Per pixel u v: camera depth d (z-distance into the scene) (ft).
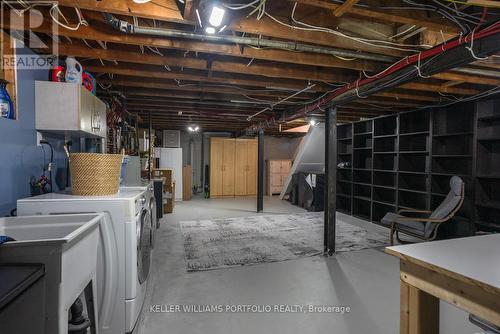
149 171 17.51
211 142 28.58
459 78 9.14
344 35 6.38
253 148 29.96
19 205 5.54
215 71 9.39
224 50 7.35
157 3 5.48
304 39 6.45
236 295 8.18
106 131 10.60
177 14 5.58
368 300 7.90
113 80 10.18
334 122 11.53
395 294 8.25
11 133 5.90
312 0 5.05
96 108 8.41
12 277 3.15
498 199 11.57
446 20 5.83
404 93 11.81
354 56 7.59
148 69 9.18
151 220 8.55
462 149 12.92
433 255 4.09
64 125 6.89
